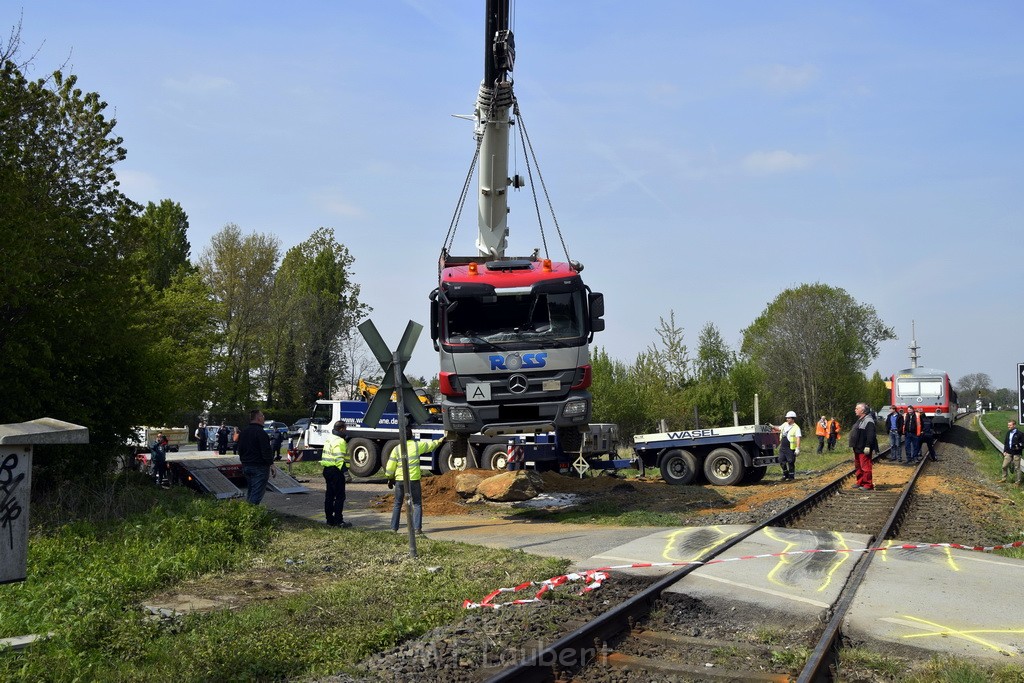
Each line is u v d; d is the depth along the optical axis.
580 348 15.43
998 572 10.09
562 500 18.58
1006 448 25.62
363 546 11.91
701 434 22.22
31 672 6.27
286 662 6.70
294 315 65.62
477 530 14.48
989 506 18.28
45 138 15.63
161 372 17.42
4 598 8.27
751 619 8.09
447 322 15.44
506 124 16.78
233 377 62.62
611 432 23.64
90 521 12.57
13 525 5.45
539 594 8.69
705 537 12.54
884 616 8.05
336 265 70.50
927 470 26.95
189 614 8.08
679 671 6.55
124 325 16.20
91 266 15.82
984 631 7.61
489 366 15.25
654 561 10.52
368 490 23.23
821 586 9.24
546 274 15.55
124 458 18.48
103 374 16.38
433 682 6.24
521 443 21.56
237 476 21.17
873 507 16.70
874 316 85.81
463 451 16.39
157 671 6.50
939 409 44.03
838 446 44.06
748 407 47.22
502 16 16.16
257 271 64.69
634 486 20.95
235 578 9.95
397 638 7.40
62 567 9.81
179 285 50.12
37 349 14.79
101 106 16.19
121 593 8.79
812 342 63.66
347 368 69.06
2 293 13.55
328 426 28.20
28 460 5.54
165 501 14.87
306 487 22.17
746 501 18.06
